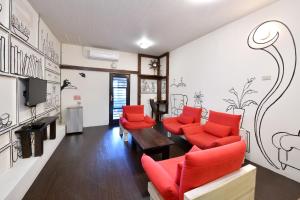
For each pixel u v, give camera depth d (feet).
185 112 13.44
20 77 7.27
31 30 8.54
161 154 9.21
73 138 12.78
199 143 8.64
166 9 8.95
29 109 8.34
